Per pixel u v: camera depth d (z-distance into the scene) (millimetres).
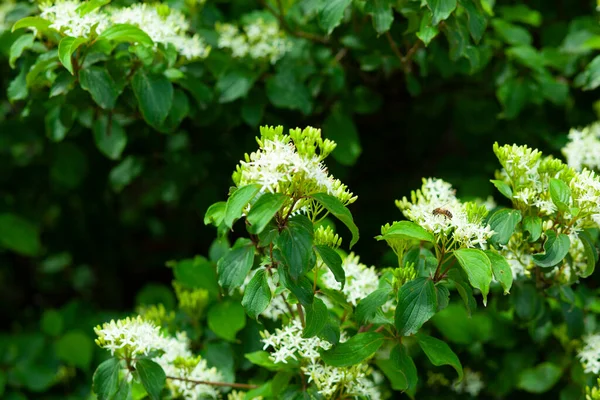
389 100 1902
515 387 1748
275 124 1824
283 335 1521
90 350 1930
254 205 1446
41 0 1735
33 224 2260
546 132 1828
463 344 1739
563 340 1697
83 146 2066
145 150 1879
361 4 1743
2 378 1954
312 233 1469
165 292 1929
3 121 1972
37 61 1630
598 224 1544
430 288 1486
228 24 1812
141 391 1594
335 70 1788
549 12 1966
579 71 1858
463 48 1643
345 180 1977
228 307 1646
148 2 1799
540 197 1542
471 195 1846
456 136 1927
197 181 1855
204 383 1592
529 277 1603
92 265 2406
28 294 2619
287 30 1811
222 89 1761
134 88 1641
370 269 1587
